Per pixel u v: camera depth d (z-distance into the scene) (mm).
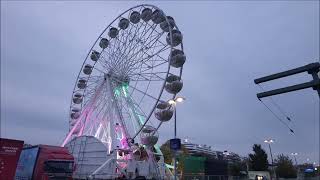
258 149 91812
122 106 41531
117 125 41156
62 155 31047
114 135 40281
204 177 62469
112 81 42969
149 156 39750
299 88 13883
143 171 38781
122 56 43625
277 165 106188
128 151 39250
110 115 41406
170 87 38875
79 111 49312
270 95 14641
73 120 49500
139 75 41875
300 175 111438
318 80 13438
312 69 13820
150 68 40656
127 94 41594
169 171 43125
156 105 37844
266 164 89000
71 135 45906
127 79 42125
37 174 29969
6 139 24328
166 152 71938
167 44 40438
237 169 88688
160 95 37750
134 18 44469
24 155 32969
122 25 45469
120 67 43062
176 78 39750
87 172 40625
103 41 47375
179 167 63938
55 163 30297
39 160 30484
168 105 38656
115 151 38875
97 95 44875
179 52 40156
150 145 38531
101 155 40156
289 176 103750
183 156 69750
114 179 37062
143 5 44156
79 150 42750
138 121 40062
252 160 90625
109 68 44125
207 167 68625
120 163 38438
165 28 41188
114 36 46344
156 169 39812
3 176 23828
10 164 24266
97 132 44031
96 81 45594
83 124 45656
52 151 30969
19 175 32594
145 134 38375
